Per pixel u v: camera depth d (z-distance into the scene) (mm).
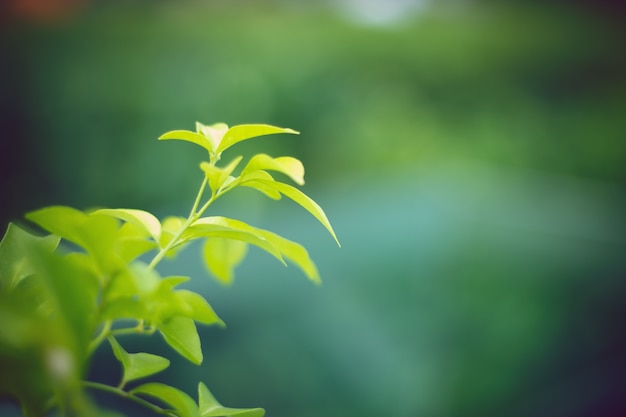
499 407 3338
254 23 6660
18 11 5676
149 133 5449
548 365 3412
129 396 660
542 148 6699
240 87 5891
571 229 3799
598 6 8984
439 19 8102
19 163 5336
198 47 5883
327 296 3381
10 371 508
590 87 8328
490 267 3752
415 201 4117
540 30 8469
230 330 3020
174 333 671
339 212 4172
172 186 5402
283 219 4156
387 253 3711
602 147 6688
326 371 3160
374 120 6535
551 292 3633
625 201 4625
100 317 544
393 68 7141
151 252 3176
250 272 3238
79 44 5520
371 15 7609
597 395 3176
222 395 2834
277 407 2943
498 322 3596
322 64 6516
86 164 5406
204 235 676
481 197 4348
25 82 5332
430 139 6488
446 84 7574
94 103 5406
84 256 585
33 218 539
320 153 6375
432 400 3318
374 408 3189
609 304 3490
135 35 5699
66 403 517
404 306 3584
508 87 7930
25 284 633
